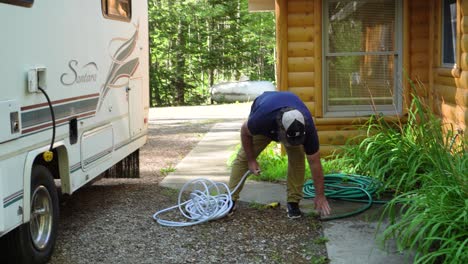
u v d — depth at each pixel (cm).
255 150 555
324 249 482
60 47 485
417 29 754
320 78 753
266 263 457
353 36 757
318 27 746
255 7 1188
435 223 400
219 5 2825
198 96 2959
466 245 381
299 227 542
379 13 753
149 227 555
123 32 659
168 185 736
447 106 691
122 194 695
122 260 470
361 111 761
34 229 454
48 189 470
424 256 379
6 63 393
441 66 714
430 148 547
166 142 1133
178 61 2920
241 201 630
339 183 645
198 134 1244
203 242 509
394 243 476
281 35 750
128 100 681
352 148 711
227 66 2948
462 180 429
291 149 544
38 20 444
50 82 464
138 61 721
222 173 802
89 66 553
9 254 431
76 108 520
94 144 568
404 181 574
